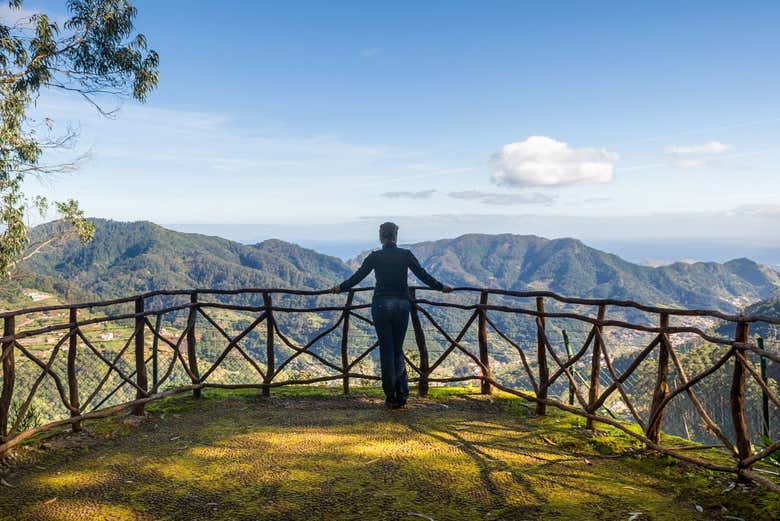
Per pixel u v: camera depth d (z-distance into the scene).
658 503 2.99
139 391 5.00
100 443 4.16
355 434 4.38
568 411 4.64
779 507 2.78
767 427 3.70
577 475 3.44
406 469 3.54
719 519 2.77
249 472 3.50
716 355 27.62
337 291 5.50
